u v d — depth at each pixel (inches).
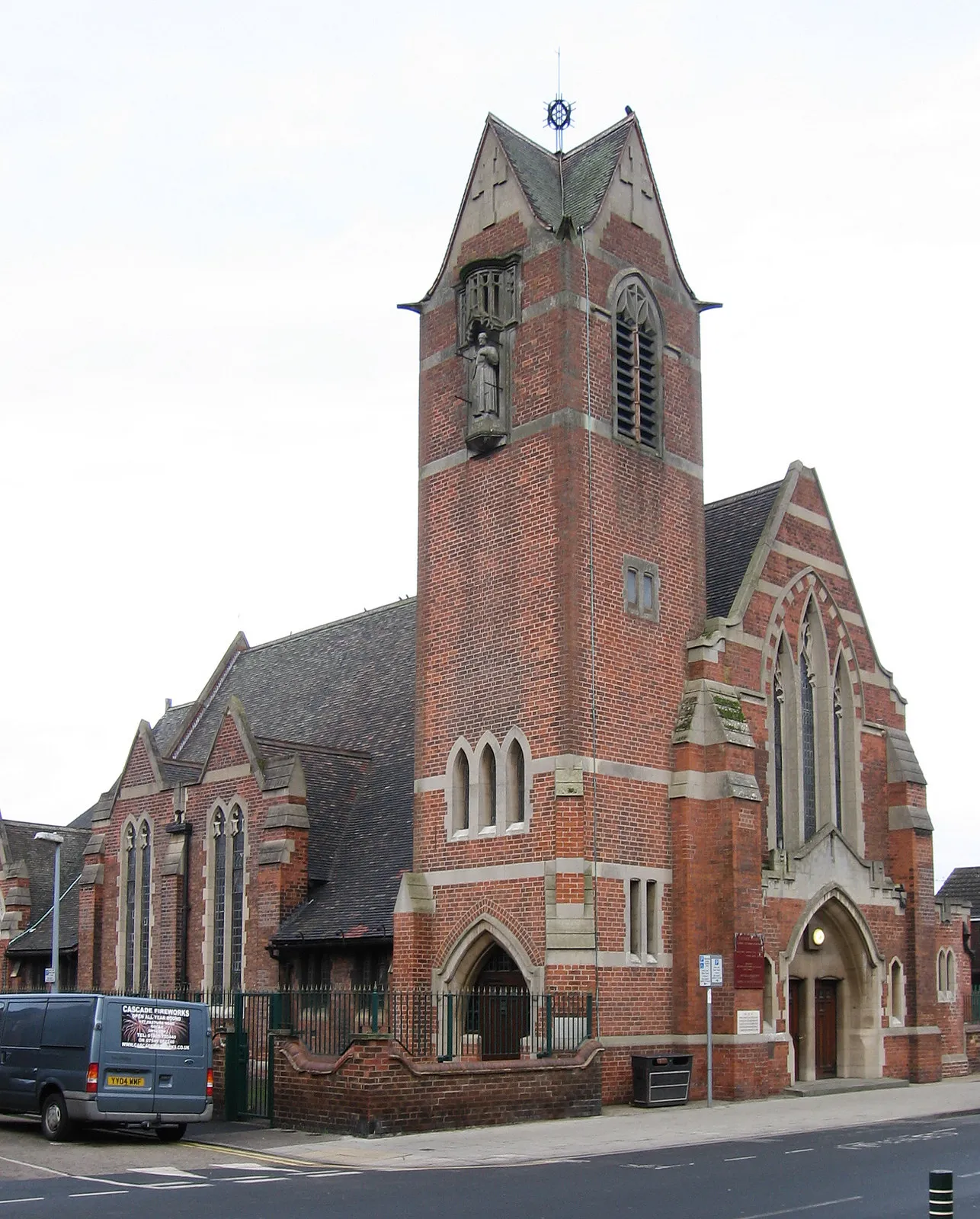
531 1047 1234.6
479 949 1338.6
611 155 1480.1
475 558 1413.6
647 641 1379.2
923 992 1562.5
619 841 1302.9
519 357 1408.7
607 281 1424.7
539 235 1413.6
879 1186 754.8
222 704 2186.3
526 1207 690.2
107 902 1877.5
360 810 1649.9
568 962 1237.7
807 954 1462.8
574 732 1288.1
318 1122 1049.5
